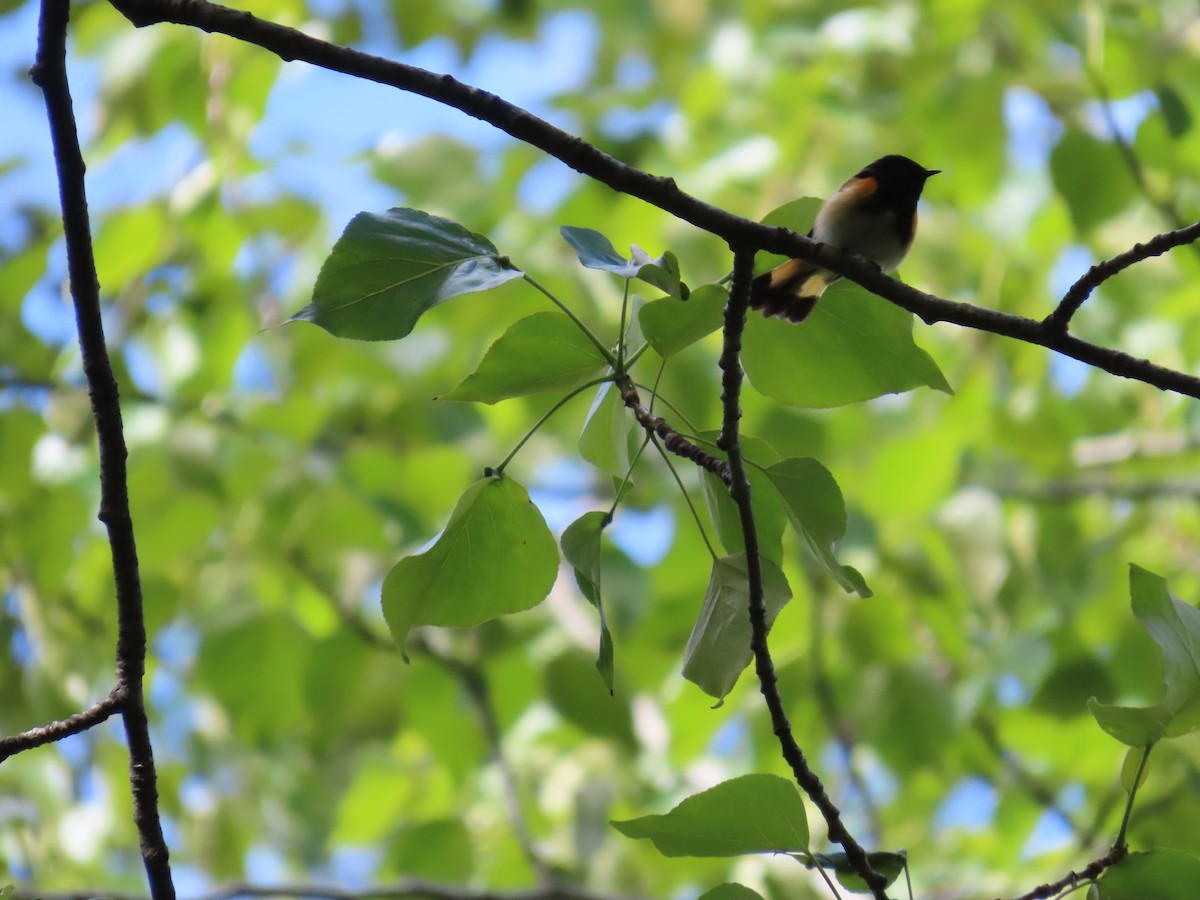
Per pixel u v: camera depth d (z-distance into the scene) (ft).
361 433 35.58
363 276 13.20
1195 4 34.47
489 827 36.65
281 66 35.22
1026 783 31.19
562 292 33.30
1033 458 33.83
